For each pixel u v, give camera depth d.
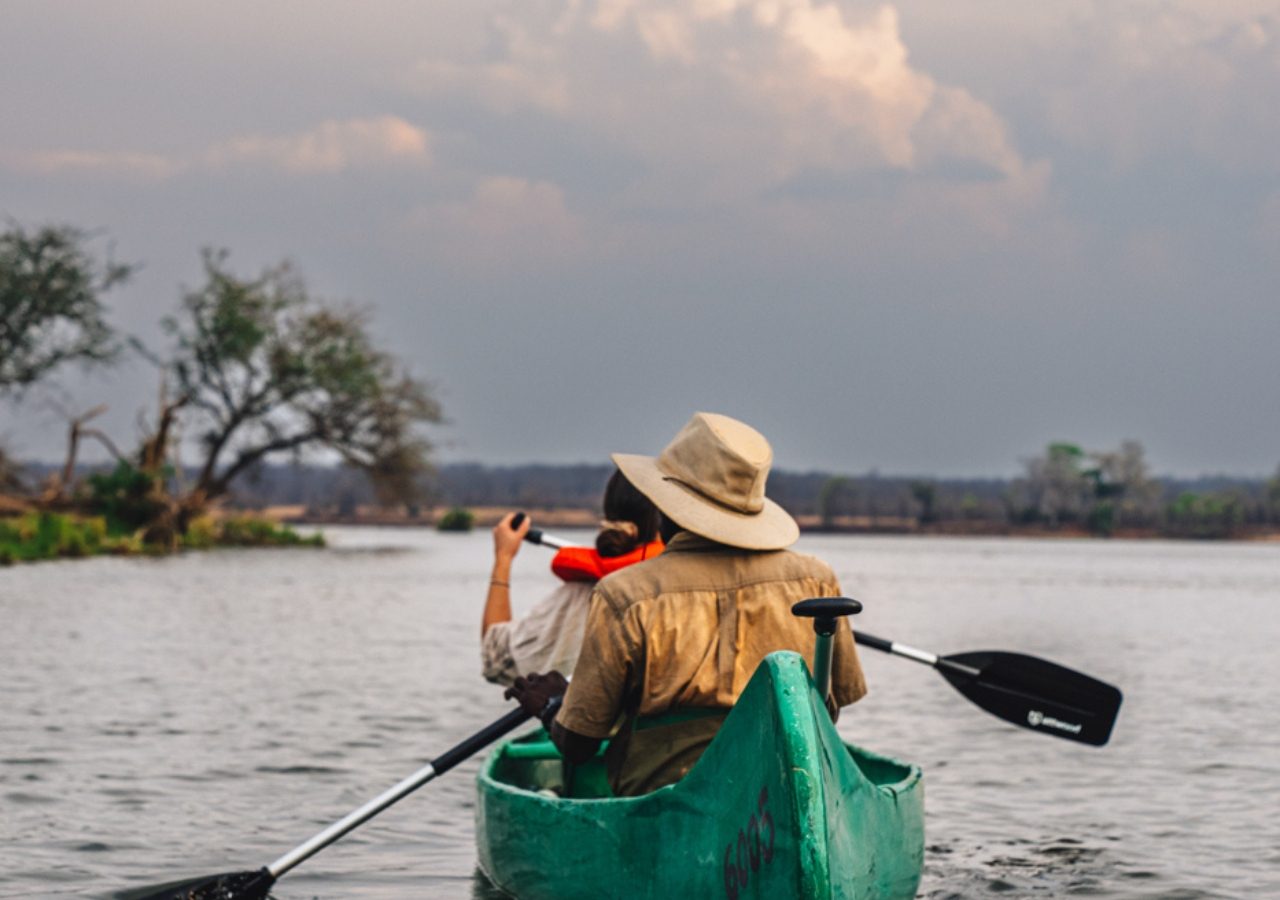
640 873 5.38
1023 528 160.25
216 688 14.55
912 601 33.72
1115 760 11.05
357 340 61.72
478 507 181.38
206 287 58.69
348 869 7.28
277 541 63.62
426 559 53.03
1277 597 37.62
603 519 6.93
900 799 5.67
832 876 4.62
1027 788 9.88
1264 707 14.45
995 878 7.27
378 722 12.38
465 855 7.59
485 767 7.02
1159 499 176.38
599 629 5.52
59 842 7.71
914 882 5.89
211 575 38.19
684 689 5.50
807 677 4.86
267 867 6.44
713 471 5.59
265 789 9.33
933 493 166.38
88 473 54.03
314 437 62.44
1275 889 7.08
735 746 5.00
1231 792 9.75
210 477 61.59
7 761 10.03
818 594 5.69
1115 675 17.72
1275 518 166.00
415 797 9.17
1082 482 163.62
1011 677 7.88
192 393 58.50
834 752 4.94
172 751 10.67
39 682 14.71
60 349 55.75
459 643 20.06
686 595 5.51
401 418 63.62
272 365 59.97
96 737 11.21
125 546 50.22
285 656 17.98
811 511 189.75
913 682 16.33
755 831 4.83
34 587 31.14
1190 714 13.86
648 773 5.67
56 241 55.69
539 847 5.96
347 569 43.59
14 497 53.28
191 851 7.59
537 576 41.09
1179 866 7.55
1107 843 8.11
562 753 5.80
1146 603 33.97
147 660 17.11
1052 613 29.70
